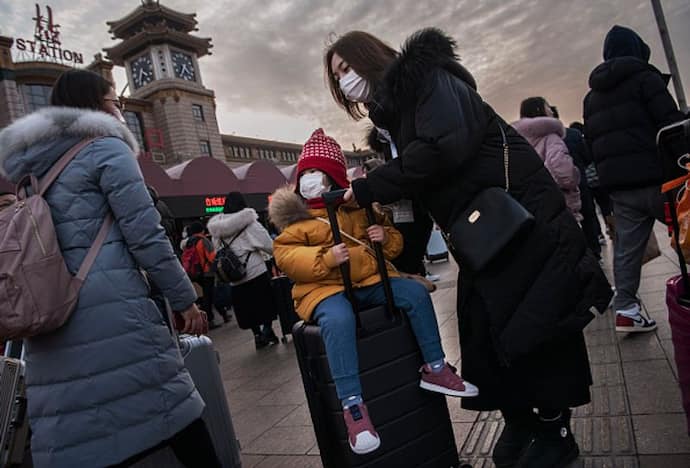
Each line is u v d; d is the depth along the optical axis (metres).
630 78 3.12
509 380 1.96
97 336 1.70
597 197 7.37
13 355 2.67
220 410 2.56
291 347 5.71
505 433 2.11
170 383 1.82
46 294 1.62
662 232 8.30
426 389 1.95
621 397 2.52
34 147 1.84
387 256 2.18
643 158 3.09
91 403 1.67
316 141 2.23
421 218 2.26
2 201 3.67
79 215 1.79
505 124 1.94
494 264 1.81
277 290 5.86
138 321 1.78
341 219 2.13
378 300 2.04
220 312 8.85
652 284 4.67
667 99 3.02
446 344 4.23
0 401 2.21
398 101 1.87
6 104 24.20
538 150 4.69
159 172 12.31
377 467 1.88
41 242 1.66
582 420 2.38
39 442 1.69
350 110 2.35
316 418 2.00
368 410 1.87
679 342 1.68
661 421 2.20
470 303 2.00
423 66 1.77
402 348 1.96
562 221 1.80
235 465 2.57
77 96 2.03
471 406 2.07
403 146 1.91
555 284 1.73
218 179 13.98
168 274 1.85
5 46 24.39
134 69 37.28
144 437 1.71
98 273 1.76
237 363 5.45
